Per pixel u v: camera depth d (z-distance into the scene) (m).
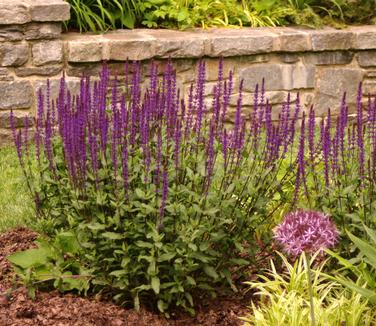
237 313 4.92
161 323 4.74
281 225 3.99
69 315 4.69
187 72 9.22
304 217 3.95
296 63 9.66
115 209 4.76
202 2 10.16
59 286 4.95
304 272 4.91
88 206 4.84
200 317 4.87
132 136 4.86
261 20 10.30
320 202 5.12
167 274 4.77
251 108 9.55
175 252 4.54
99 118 4.88
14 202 6.78
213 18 10.13
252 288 5.17
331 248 5.16
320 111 9.91
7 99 8.58
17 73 8.57
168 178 4.79
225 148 4.76
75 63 8.77
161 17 9.84
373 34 9.86
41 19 8.50
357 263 5.06
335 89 9.92
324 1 10.52
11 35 8.47
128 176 4.75
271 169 5.07
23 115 8.65
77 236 4.91
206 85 9.27
